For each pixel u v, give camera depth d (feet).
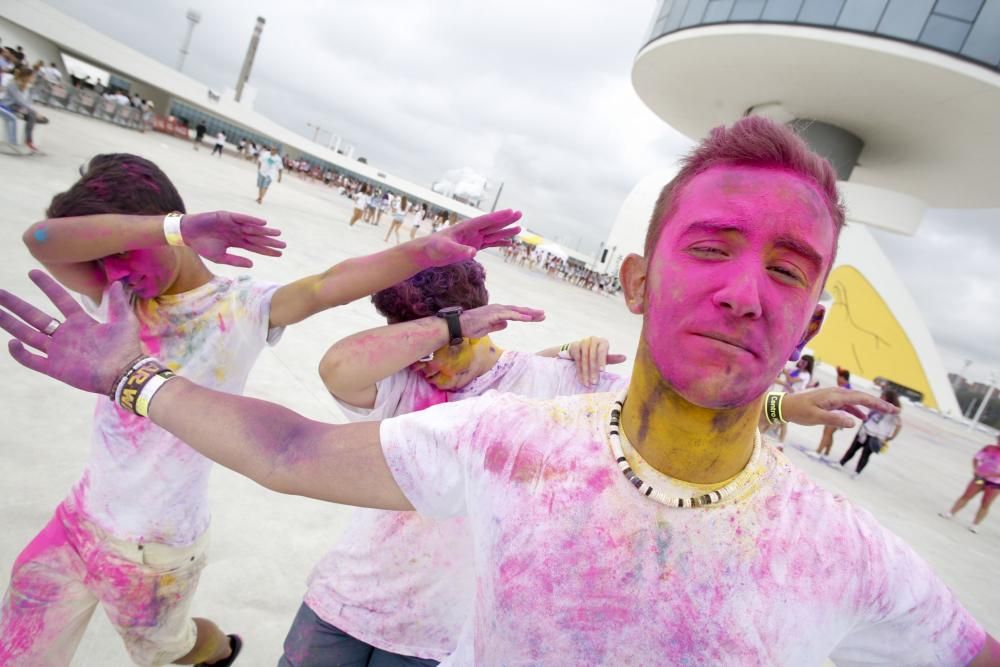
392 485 2.81
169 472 4.66
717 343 2.24
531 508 2.43
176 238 3.93
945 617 2.48
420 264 4.04
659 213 2.76
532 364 5.19
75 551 4.71
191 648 5.56
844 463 27.35
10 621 4.63
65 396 10.43
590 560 2.34
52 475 8.32
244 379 5.18
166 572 4.84
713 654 2.27
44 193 23.70
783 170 2.43
